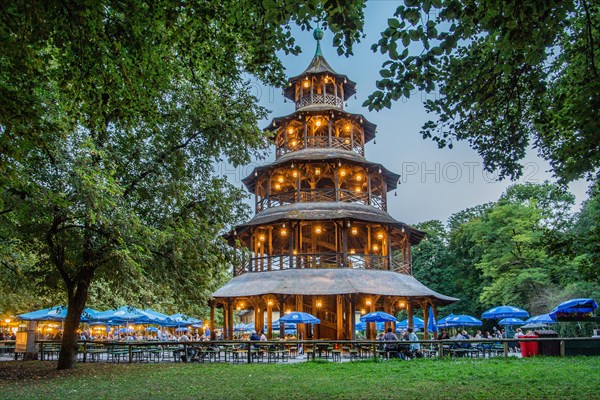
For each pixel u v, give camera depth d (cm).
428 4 800
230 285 3572
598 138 1105
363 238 4188
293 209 3666
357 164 3794
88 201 1537
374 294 3195
